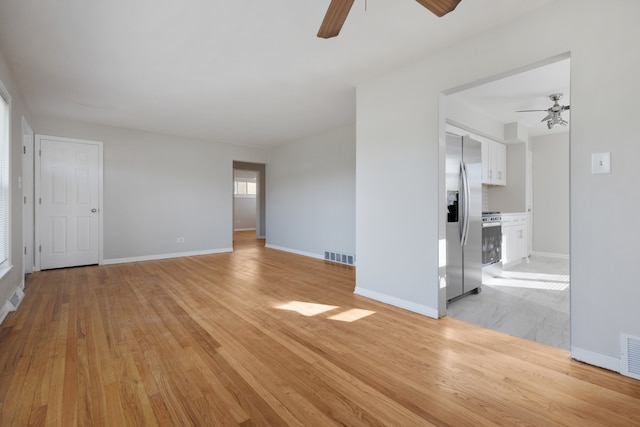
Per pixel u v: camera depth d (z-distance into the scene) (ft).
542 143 19.86
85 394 5.30
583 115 6.27
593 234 6.19
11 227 9.87
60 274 14.38
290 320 8.73
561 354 6.78
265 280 13.42
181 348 7.02
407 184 9.57
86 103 13.25
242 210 40.63
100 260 16.74
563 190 19.13
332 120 16.20
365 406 5.01
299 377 5.87
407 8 6.82
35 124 14.90
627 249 5.83
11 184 9.96
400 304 9.84
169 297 10.91
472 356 6.70
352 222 17.07
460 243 10.48
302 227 20.70
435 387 5.55
